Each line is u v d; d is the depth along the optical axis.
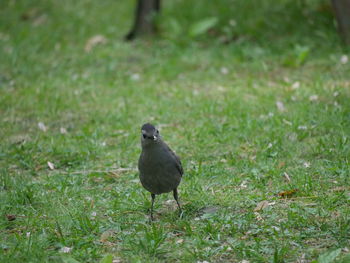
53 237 8.16
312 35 18.88
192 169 10.65
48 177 10.64
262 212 8.66
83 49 19.95
